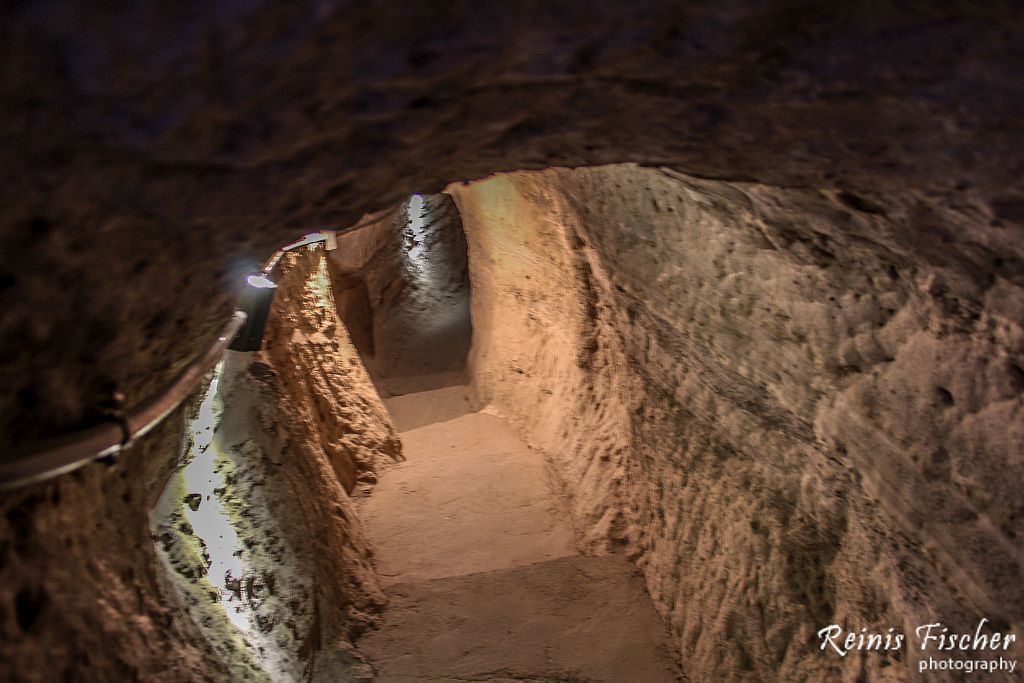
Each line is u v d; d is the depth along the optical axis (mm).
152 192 1275
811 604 2857
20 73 891
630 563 4520
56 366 1501
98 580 1869
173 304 1817
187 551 3463
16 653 1463
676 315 3383
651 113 1579
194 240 1578
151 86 1001
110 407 1732
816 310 2432
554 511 5234
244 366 4105
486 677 3824
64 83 938
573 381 5379
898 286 2125
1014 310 1822
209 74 1028
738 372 3018
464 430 6742
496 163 1911
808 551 2857
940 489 2146
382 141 1466
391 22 1066
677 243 3109
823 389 2529
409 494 5438
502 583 4414
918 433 2184
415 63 1183
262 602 3803
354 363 6191
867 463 2408
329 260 9773
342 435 5559
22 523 1570
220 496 3891
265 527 3922
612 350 4539
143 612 2104
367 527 5066
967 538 2092
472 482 5578
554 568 4484
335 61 1114
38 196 1138
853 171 1698
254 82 1085
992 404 1954
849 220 2029
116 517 2111
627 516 4598
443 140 1579
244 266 1939
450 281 11023
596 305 4797
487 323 7910
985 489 2010
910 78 1296
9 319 1292
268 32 994
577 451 5270
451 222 11141
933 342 2072
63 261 1312
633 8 1140
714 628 3535
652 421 4051
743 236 2613
